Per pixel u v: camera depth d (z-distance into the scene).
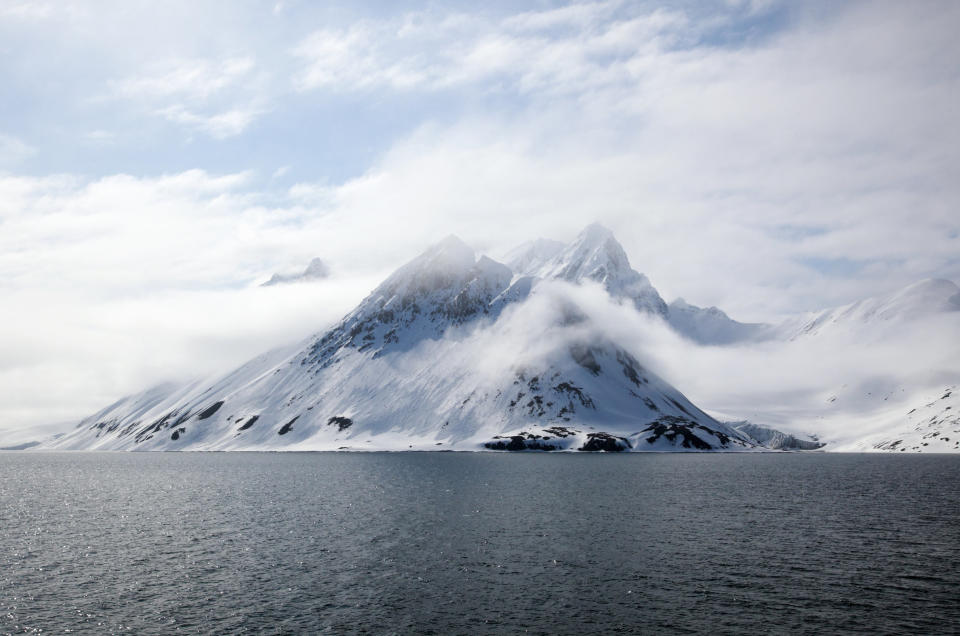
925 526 96.00
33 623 55.06
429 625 54.09
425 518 103.06
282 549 81.00
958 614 56.47
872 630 53.00
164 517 108.62
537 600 60.06
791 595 61.41
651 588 63.47
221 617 56.16
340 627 53.72
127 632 53.03
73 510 118.62
